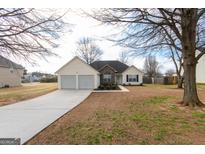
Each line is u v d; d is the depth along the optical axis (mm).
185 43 13117
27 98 20531
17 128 8344
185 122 8891
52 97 21156
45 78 71625
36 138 6945
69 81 32906
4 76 39875
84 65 32719
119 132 7379
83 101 17422
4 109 13547
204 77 41219
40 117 10609
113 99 18469
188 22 12695
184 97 13711
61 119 10047
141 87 35688
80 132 7465
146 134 7133
